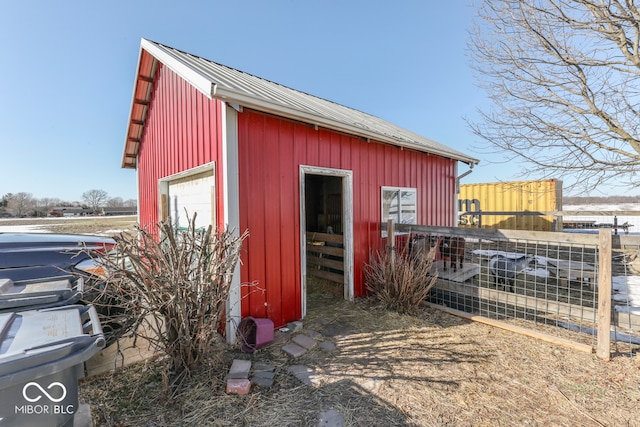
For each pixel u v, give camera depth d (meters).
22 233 3.87
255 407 2.18
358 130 4.50
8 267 2.71
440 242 5.45
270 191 3.69
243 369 2.58
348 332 3.55
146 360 2.78
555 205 9.29
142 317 2.29
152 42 4.88
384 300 4.45
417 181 6.24
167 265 2.36
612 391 2.31
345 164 4.69
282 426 1.99
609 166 4.24
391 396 2.30
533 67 4.50
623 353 2.91
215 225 3.58
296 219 4.01
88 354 1.29
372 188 5.18
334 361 2.86
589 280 4.92
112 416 2.07
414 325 3.74
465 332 3.51
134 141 7.52
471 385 2.43
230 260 2.70
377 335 3.45
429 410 2.13
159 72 5.73
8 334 1.31
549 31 4.12
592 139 4.27
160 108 5.77
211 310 2.56
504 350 3.04
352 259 4.83
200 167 3.97
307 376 2.59
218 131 3.47
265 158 3.64
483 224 10.70
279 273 3.78
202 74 3.32
